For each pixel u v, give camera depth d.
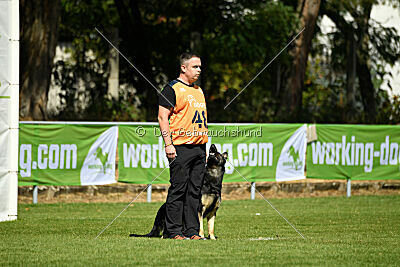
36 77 56.47
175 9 89.81
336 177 47.12
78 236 27.28
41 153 40.41
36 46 56.19
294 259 20.27
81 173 41.28
